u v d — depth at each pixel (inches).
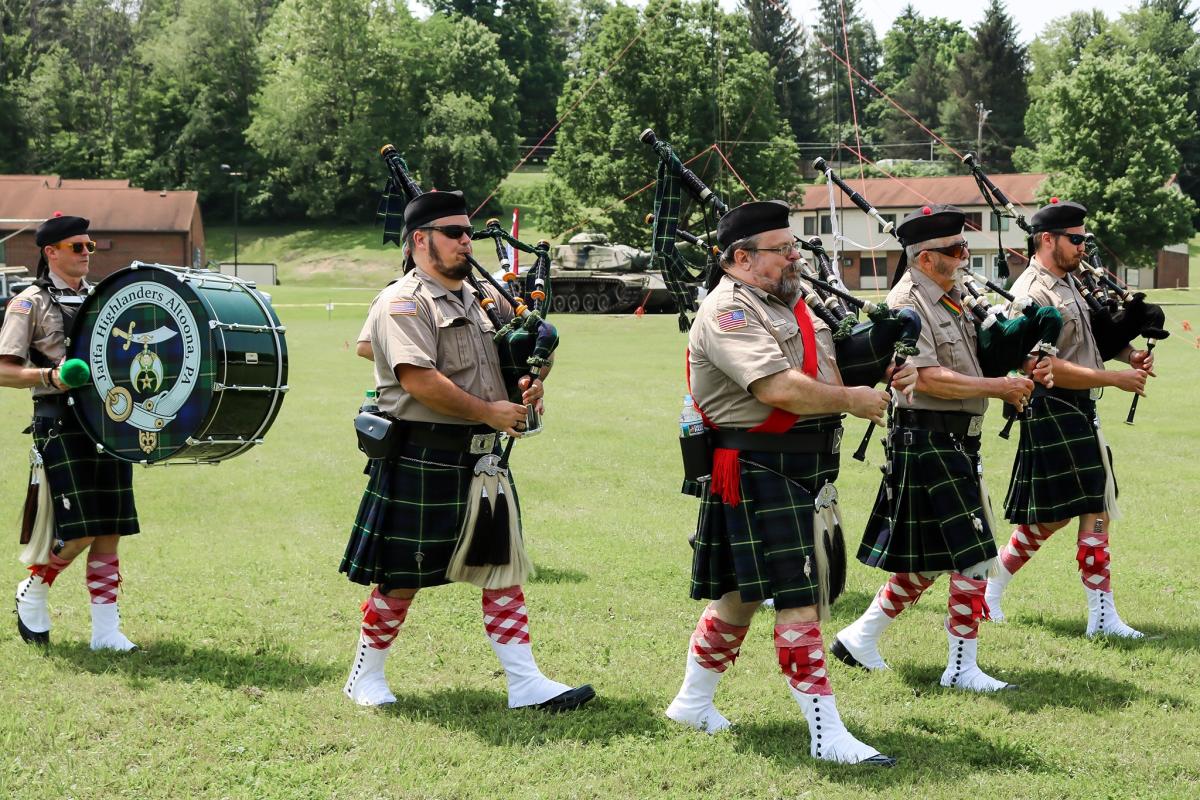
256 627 210.8
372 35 2878.9
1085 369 210.7
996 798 143.7
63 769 148.6
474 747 157.8
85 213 2095.2
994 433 453.1
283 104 2866.6
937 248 186.1
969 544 183.5
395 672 188.9
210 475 369.7
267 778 147.7
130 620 213.9
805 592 157.6
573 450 418.6
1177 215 1601.9
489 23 3452.3
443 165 2763.3
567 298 1393.9
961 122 2792.8
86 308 191.0
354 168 2864.2
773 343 155.7
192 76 3102.9
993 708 176.9
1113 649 206.8
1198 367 702.5
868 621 195.8
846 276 1904.5
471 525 170.2
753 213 158.7
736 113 1711.4
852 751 155.0
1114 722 170.9
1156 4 3284.9
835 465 164.4
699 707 168.2
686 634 210.7
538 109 3486.7
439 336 169.3
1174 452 416.2
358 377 660.7
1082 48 3228.3
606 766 152.6
